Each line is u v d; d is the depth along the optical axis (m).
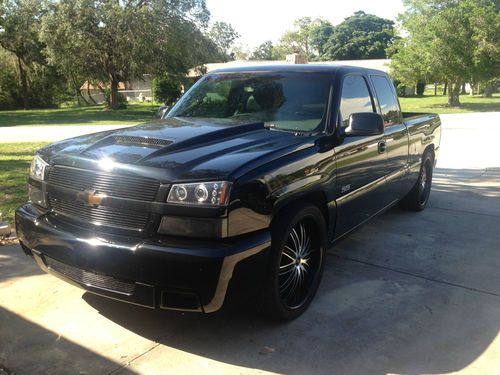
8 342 3.31
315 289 3.91
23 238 3.62
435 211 6.96
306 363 3.14
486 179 9.27
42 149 3.90
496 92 65.75
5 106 49.97
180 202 2.96
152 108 43.41
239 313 3.77
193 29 36.84
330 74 4.51
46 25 34.47
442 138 15.90
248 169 3.13
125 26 34.91
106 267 3.06
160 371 3.03
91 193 3.19
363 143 4.50
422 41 33.38
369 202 4.86
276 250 3.32
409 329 3.59
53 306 3.80
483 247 5.40
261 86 4.62
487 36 30.05
